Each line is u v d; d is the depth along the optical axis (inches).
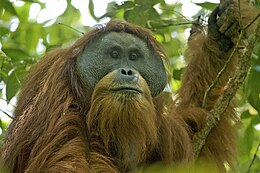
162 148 422.6
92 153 392.2
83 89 410.9
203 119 466.3
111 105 388.8
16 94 497.7
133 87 390.0
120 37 411.8
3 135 490.6
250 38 419.2
